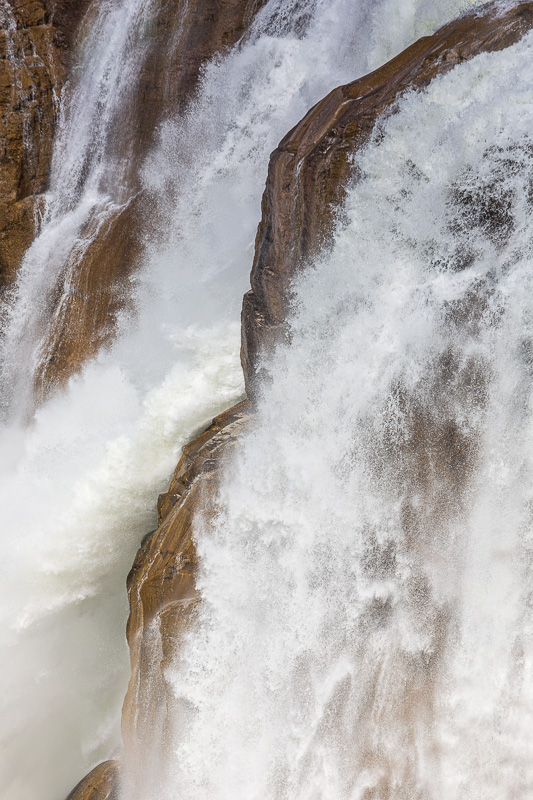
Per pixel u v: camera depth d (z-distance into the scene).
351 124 6.46
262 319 7.52
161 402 9.10
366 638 6.84
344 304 6.73
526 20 6.07
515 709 6.88
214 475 7.49
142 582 7.55
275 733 7.02
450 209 6.09
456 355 6.29
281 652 6.99
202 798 7.25
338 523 6.85
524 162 5.77
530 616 6.75
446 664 6.80
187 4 9.38
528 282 5.93
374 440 6.67
